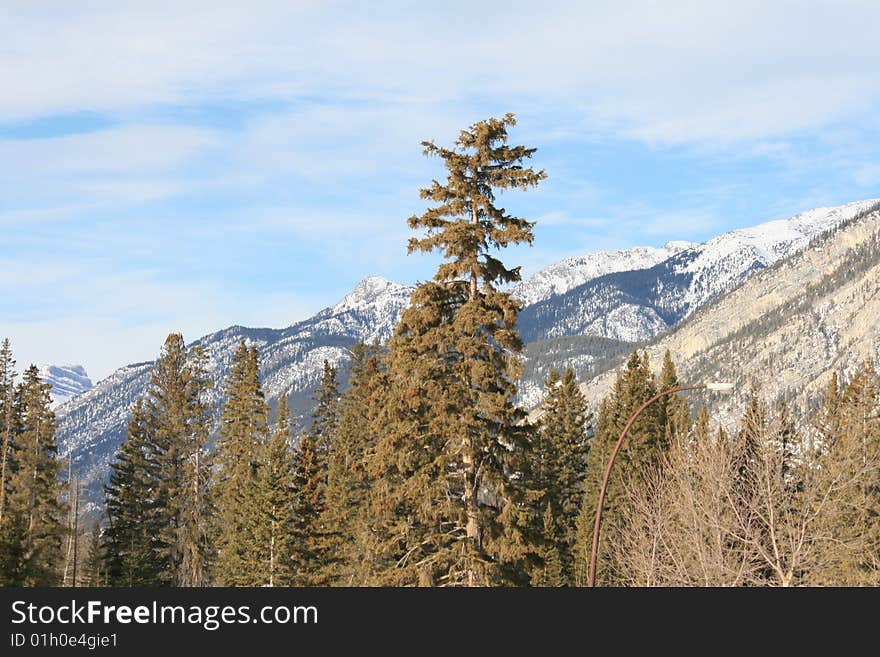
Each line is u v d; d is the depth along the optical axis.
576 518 88.81
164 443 94.12
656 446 86.25
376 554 47.81
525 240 45.19
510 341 44.81
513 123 46.78
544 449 92.19
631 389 90.56
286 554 79.19
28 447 79.44
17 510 76.19
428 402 44.84
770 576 54.72
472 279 46.12
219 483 94.31
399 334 46.19
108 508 92.88
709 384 33.81
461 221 45.72
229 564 85.00
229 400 94.44
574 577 86.38
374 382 50.25
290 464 83.19
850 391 73.50
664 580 52.09
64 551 106.69
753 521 52.44
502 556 43.81
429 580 43.28
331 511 81.00
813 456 55.88
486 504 45.97
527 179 45.94
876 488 57.16
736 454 56.19
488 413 44.06
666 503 55.81
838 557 50.59
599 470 88.44
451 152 46.22
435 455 45.06
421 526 46.94
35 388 81.44
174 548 92.12
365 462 47.16
